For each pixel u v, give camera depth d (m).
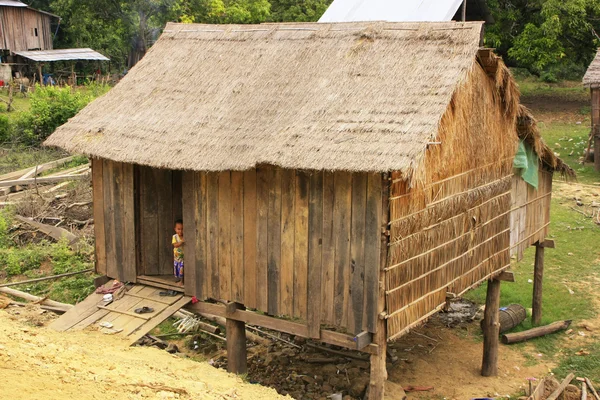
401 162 8.77
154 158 10.97
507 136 13.48
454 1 20.94
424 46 10.95
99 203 12.84
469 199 12.18
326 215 10.16
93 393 7.84
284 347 14.30
